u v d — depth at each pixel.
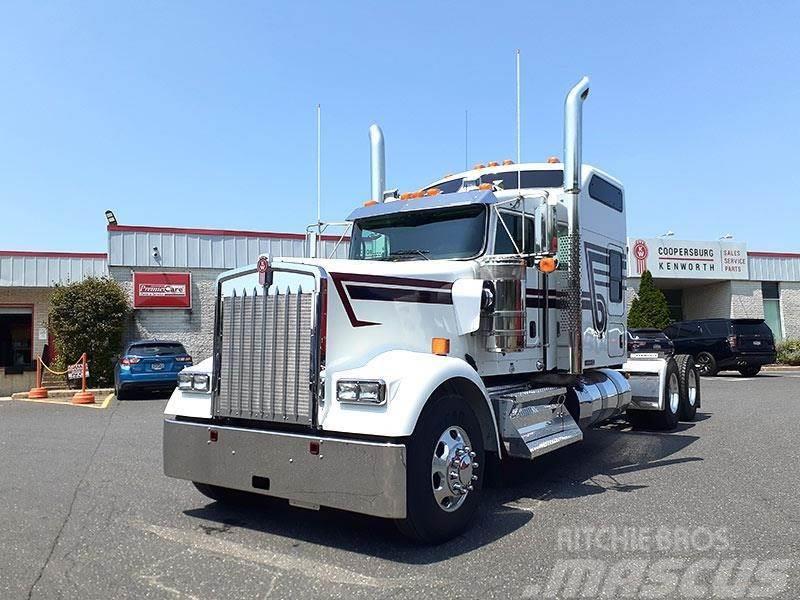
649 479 6.67
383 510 4.32
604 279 8.04
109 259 19.77
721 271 27.16
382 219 6.87
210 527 5.19
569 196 6.73
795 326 28.42
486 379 6.27
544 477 6.83
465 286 5.84
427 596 3.81
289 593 3.86
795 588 3.88
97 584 4.02
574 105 6.69
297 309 4.87
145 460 7.94
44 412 13.41
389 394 4.48
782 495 5.95
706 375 20.59
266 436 4.84
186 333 20.31
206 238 20.67
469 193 6.33
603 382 8.22
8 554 4.57
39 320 21.41
